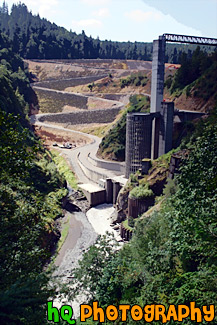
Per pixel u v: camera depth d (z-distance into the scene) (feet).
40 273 92.79
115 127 488.44
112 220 319.27
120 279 114.11
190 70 470.80
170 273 102.32
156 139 353.72
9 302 72.08
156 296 93.50
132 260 133.18
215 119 146.61
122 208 310.24
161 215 144.05
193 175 101.91
